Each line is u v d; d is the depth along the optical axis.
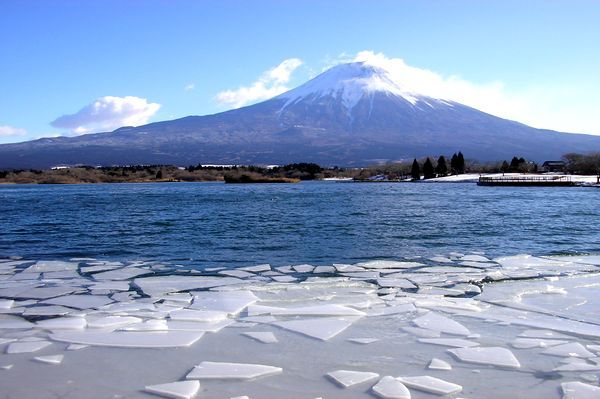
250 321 8.80
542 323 8.70
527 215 30.31
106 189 85.50
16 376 6.36
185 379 6.23
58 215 31.62
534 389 5.93
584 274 13.30
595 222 26.39
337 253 17.22
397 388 5.87
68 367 6.65
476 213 31.86
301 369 6.57
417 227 24.25
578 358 6.95
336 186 97.06
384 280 12.58
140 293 11.33
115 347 7.42
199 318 8.92
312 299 10.60
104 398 5.73
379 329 8.31
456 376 6.32
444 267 14.34
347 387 5.97
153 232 22.80
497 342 7.65
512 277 12.95
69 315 9.45
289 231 22.86
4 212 34.12
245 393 5.82
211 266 15.06
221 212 33.16
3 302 10.37
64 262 15.54
